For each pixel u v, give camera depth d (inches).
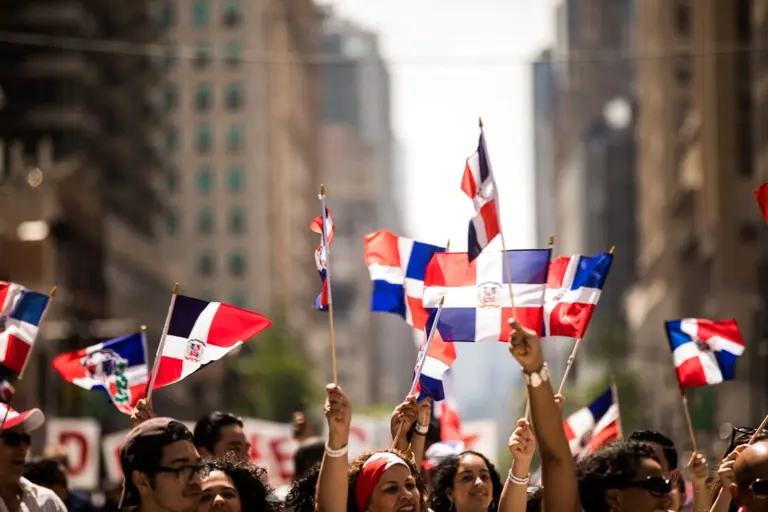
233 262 7042.3
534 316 503.5
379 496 443.5
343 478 426.6
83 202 3774.6
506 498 452.8
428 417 562.9
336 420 427.2
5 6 3991.1
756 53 3661.4
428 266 533.3
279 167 7632.9
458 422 845.2
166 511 385.1
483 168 477.1
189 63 7076.8
